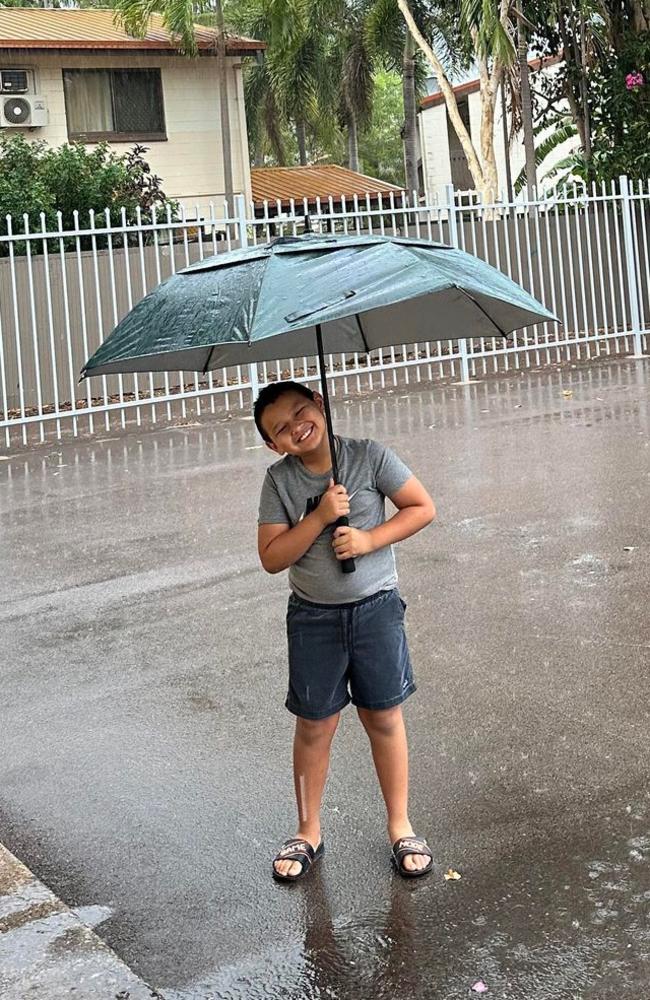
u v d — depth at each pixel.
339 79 35.25
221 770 4.64
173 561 7.91
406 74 31.03
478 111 38.28
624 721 4.79
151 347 3.21
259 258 3.30
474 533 7.95
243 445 12.39
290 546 3.56
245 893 3.70
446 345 18.64
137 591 7.27
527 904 3.50
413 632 6.09
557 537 7.68
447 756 4.59
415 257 3.25
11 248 13.52
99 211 20.22
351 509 3.64
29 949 3.38
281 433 3.56
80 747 4.98
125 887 3.79
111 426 14.50
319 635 3.69
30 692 5.70
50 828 4.25
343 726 4.96
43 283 16.56
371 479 3.67
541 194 24.95
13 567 8.10
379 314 3.83
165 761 4.77
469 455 10.73
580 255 17.70
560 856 3.76
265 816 4.22
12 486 11.10
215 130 25.92
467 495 9.10
